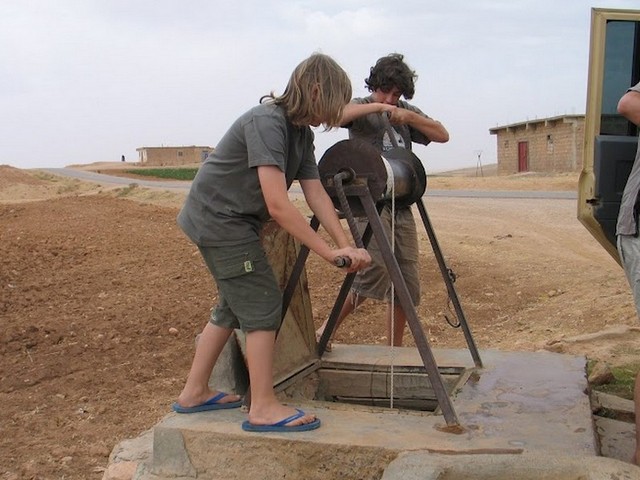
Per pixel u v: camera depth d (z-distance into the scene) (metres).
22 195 38.06
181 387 6.20
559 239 13.84
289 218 3.44
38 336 7.61
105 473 4.05
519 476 3.08
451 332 7.82
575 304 8.39
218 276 3.64
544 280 9.96
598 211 4.24
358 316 8.36
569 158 39.00
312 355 4.84
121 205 20.91
